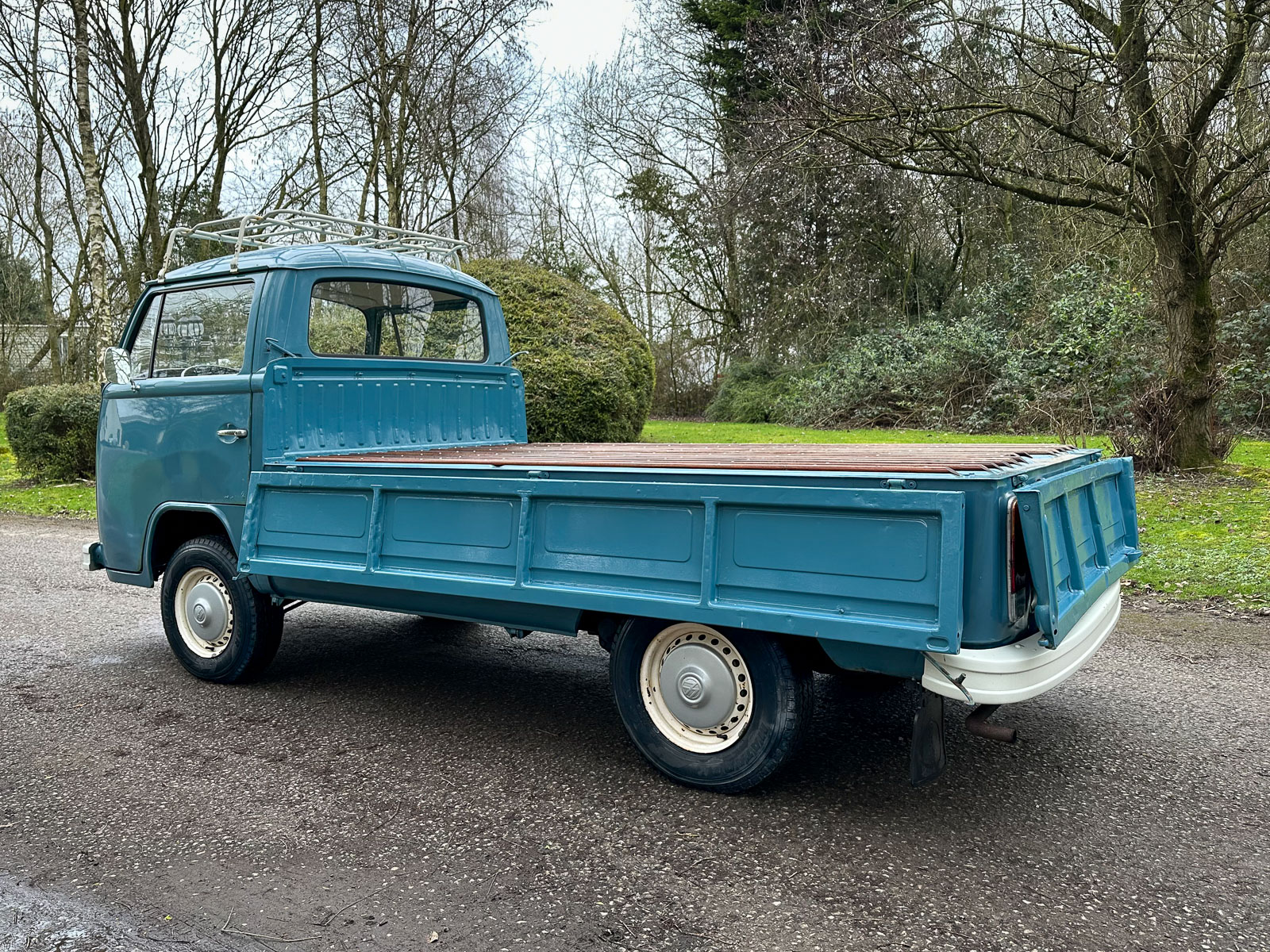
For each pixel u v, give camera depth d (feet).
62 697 14.98
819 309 74.59
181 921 8.23
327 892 8.73
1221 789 10.98
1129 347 48.65
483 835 9.93
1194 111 32.73
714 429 61.93
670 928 8.08
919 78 34.63
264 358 14.15
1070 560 9.97
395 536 12.45
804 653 10.60
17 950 7.77
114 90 60.49
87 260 91.91
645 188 86.17
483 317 18.37
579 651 17.92
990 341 57.98
